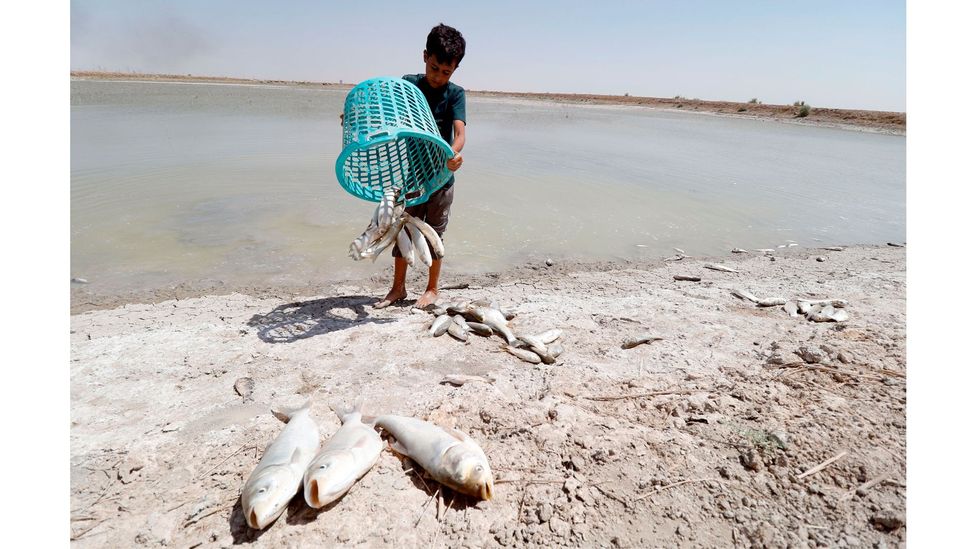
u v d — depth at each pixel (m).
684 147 20.05
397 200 4.61
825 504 2.61
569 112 38.59
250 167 12.16
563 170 13.84
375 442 2.89
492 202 10.30
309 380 3.79
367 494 2.64
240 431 3.17
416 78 4.79
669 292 6.07
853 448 2.95
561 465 2.88
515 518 2.56
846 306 5.32
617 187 12.12
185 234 7.66
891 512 2.50
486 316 4.75
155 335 4.50
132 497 2.65
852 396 3.49
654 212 10.23
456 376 3.80
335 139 17.14
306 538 2.40
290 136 17.47
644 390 3.65
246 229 7.99
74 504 2.60
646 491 2.71
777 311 5.35
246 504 2.43
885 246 8.69
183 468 2.85
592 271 7.08
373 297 5.75
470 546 2.40
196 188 10.09
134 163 11.95
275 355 4.16
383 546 2.38
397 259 5.30
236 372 3.88
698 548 2.41
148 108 25.45
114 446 3.02
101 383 3.70
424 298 5.37
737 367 3.98
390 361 4.09
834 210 11.00
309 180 11.16
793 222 10.02
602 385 3.72
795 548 2.39
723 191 12.28
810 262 7.64
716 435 3.12
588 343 4.47
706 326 4.84
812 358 4.00
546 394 3.60
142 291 5.82
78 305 5.40
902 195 12.55
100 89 37.06
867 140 25.17
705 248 8.32
